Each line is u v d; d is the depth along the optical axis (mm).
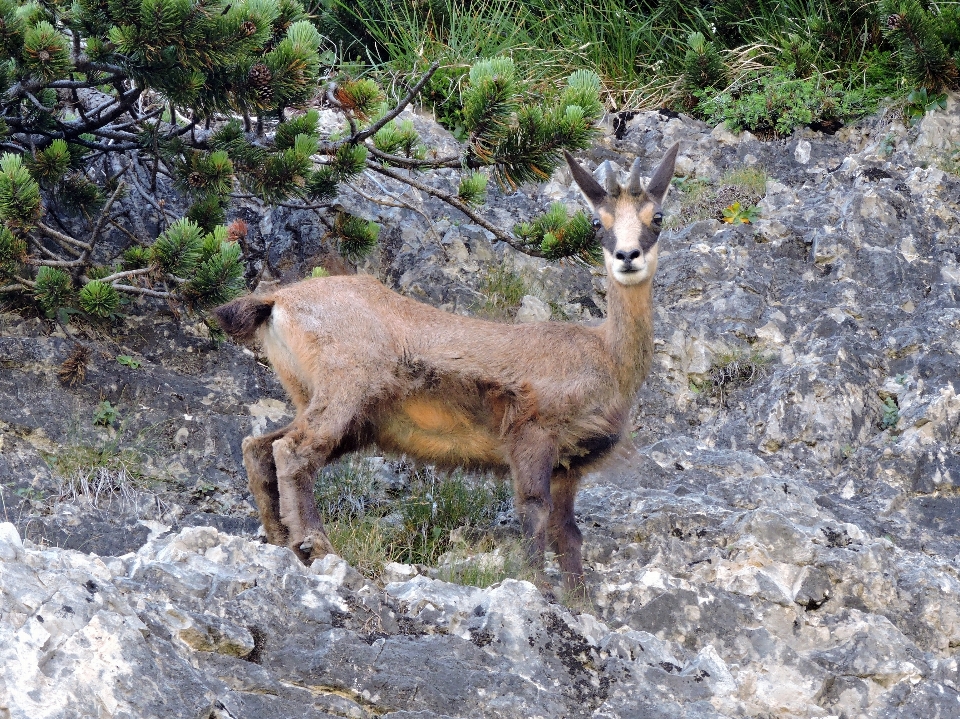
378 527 13023
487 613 10688
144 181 17766
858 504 15164
